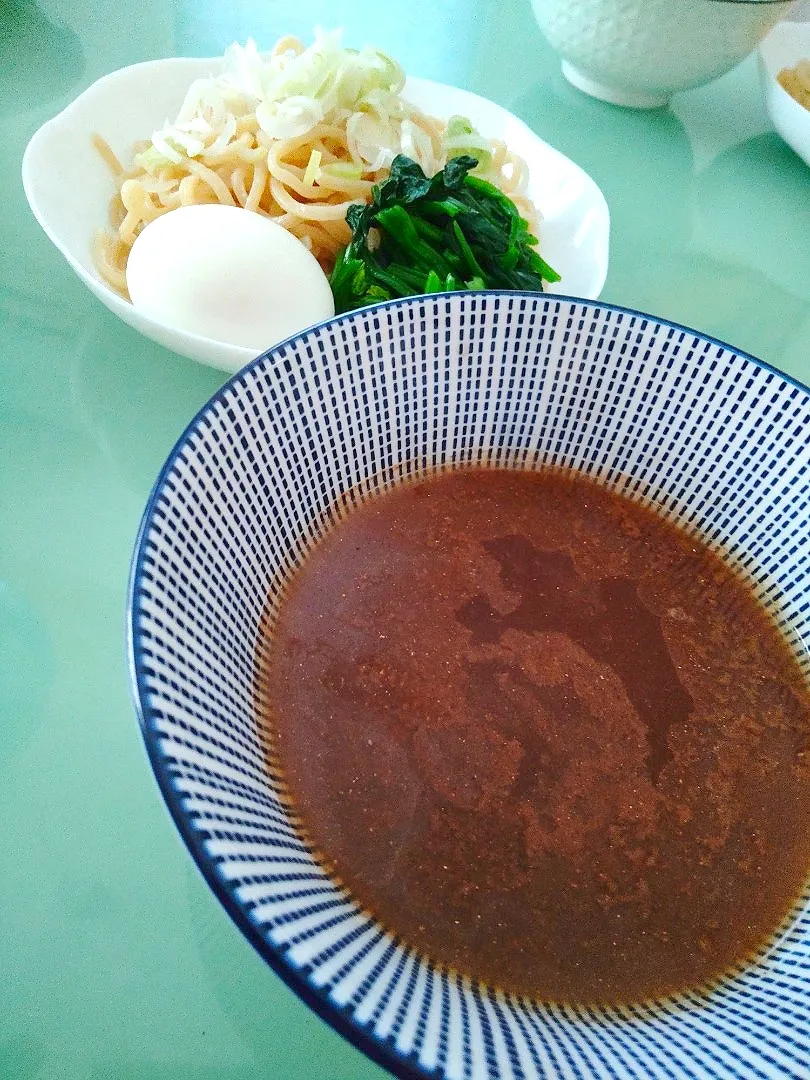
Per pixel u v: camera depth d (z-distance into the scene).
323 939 0.11
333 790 0.15
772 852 0.16
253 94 0.28
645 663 0.18
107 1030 0.14
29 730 0.16
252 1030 0.14
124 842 0.16
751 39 0.33
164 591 0.13
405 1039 0.10
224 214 0.23
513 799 0.16
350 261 0.25
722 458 0.20
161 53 0.34
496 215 0.27
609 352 0.19
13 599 0.18
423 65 0.37
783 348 0.28
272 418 0.16
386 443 0.19
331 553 0.18
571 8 0.33
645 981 0.14
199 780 0.11
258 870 0.11
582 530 0.20
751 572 0.20
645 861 0.16
